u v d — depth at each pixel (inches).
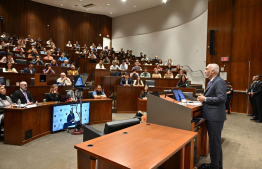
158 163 53.2
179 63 469.1
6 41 437.1
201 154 130.5
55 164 115.0
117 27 668.7
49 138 163.5
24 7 556.4
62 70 319.0
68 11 622.8
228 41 311.9
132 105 277.1
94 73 323.6
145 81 299.9
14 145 146.3
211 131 98.7
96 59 426.0
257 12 287.1
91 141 69.6
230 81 309.3
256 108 245.3
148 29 572.7
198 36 404.8
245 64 295.3
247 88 292.5
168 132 82.3
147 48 573.6
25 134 150.0
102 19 661.3
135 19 613.6
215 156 98.3
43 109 169.5
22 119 146.6
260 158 130.0
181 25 464.1
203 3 386.0
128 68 412.5
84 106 202.4
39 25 579.8
